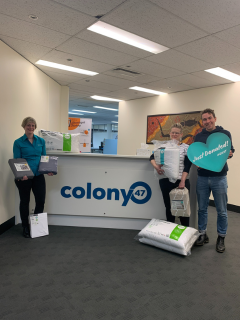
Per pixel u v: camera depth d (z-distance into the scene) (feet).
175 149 8.73
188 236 8.57
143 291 6.39
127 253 8.63
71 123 23.63
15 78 11.78
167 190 9.23
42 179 10.08
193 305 5.88
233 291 6.51
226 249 9.21
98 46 11.29
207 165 8.41
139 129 23.79
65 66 14.74
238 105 16.02
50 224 11.41
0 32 9.82
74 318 5.32
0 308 5.57
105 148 36.40
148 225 9.48
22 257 8.10
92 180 11.05
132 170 10.87
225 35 9.61
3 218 10.39
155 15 8.32
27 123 9.43
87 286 6.53
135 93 21.59
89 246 9.14
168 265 7.84
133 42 10.93
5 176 10.55
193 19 8.48
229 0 7.25
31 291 6.23
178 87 18.51
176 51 11.53
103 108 33.45
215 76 15.16
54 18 8.74
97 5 7.83
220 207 8.93
